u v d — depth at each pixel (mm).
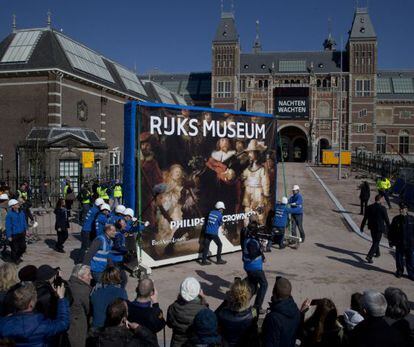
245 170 14398
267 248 14164
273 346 4918
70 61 36875
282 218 14383
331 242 15977
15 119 34344
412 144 76188
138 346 4605
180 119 12461
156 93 61188
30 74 33812
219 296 9773
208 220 12531
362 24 75000
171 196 12336
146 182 11758
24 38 36406
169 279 11062
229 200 13953
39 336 4531
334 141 74625
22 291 4602
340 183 36031
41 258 13109
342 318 5488
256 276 8461
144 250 11812
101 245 8430
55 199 27531
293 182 36312
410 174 29844
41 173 29438
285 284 5285
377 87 80312
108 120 42469
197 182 12984
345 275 11484
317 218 21125
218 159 13547
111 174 35469
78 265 6418
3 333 4441
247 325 5242
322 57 80125
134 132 11477
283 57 81750
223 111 13656
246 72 81625
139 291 5457
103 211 11500
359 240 16406
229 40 77250
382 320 4617
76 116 36531
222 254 14008
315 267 12289
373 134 74062
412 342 4773
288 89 73812
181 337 5379
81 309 6082
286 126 76688
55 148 29516
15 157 34219
